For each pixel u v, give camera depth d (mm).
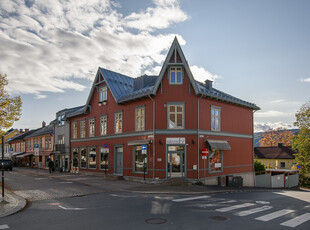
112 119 26641
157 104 21672
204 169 21453
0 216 9742
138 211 10562
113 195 15008
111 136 26469
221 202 12922
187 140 21141
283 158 55875
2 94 20750
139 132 22969
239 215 9969
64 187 18297
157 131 21359
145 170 22062
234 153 25609
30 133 58969
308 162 41750
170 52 21562
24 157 55594
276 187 28672
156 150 21281
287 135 69000
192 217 9570
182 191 16609
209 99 22812
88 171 30062
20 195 14773
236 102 25500
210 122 22703
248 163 27719
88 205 11914
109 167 26469
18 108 21828
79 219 9336
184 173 21000
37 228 8258
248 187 25234
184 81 21672
